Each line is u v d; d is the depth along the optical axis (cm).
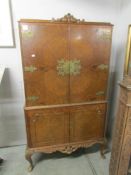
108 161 202
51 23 147
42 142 184
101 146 205
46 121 176
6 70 200
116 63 218
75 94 174
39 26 146
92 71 170
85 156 210
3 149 222
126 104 133
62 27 150
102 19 206
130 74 163
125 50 190
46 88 166
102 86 178
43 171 186
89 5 198
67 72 164
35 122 174
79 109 180
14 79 206
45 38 150
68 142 191
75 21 151
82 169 190
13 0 180
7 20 183
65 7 193
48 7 189
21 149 222
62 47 155
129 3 181
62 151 190
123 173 156
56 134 184
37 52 152
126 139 142
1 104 212
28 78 159
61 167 192
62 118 179
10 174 182
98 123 192
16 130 225
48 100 170
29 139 179
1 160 198
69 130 186
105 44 163
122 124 141
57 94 170
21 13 186
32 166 190
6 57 196
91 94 178
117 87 217
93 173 184
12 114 218
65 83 168
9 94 210
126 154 148
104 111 188
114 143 162
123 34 196
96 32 157
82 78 170
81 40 157
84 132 192
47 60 156
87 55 163
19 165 195
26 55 151
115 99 223
